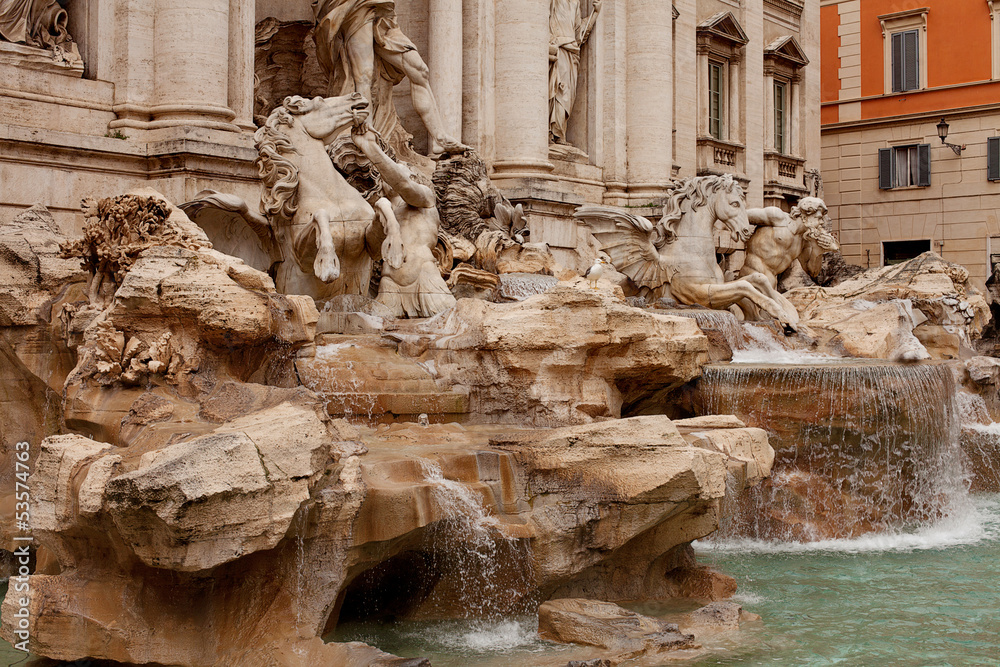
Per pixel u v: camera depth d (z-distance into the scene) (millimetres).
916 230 44000
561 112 27297
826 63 45750
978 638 10312
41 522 8945
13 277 12656
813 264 24578
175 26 18125
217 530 8148
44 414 12867
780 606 11352
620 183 28609
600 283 17703
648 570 11344
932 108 43375
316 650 8734
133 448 9258
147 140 17984
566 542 10500
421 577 10438
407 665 8336
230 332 10836
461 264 18562
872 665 9547
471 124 24359
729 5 35125
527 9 24562
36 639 8781
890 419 15516
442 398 12727
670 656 9555
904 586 12242
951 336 23438
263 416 9109
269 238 16156
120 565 8797
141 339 10984
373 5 21000
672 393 15422
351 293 16188
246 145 18266
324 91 23312
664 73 28953
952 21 42812
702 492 10688
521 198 23672
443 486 9898
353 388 12547
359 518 9398
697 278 22625
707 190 23062
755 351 20203
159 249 11289
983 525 16000
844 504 15148
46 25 17797
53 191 16922
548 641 9797
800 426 15219
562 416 12539
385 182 17203
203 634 8664
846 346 20875
